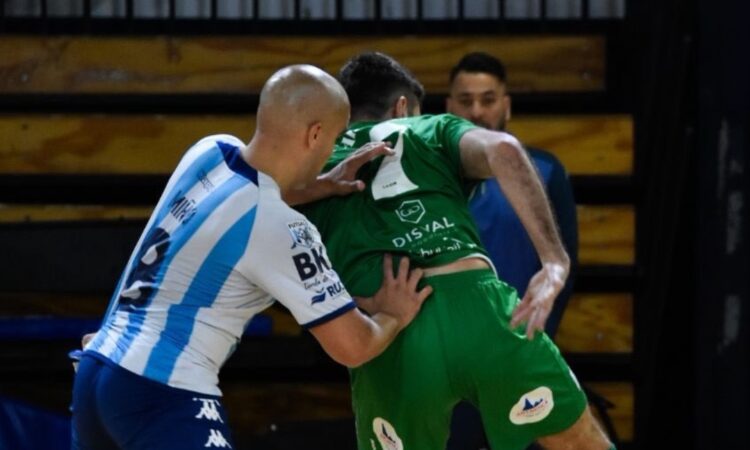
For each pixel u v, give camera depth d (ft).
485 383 46.65
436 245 47.47
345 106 45.70
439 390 46.83
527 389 46.80
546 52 77.71
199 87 76.48
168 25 77.92
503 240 60.03
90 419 44.98
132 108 76.33
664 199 73.87
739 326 72.79
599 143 75.87
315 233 45.21
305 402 75.46
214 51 76.54
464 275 47.26
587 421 47.88
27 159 75.10
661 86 74.74
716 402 72.95
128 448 44.50
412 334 46.96
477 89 64.90
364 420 48.70
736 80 72.69
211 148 46.47
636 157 76.02
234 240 44.47
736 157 72.79
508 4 79.51
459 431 59.26
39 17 77.20
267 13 78.84
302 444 68.64
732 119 72.79
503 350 46.52
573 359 75.15
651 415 76.28
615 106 78.18
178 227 45.16
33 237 69.62
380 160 48.93
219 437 44.32
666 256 73.67
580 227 76.07
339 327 44.60
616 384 75.46
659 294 73.67
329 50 76.54
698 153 73.67
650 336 73.97
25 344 69.67
